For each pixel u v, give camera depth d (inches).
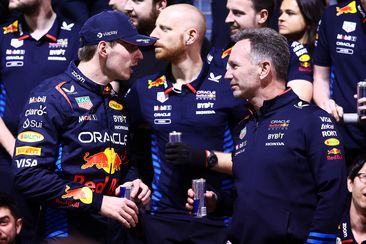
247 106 536.7
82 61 547.2
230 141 582.9
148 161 595.8
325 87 647.8
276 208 497.7
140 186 546.0
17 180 526.9
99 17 545.3
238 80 516.4
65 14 713.0
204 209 547.8
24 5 634.8
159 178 583.8
